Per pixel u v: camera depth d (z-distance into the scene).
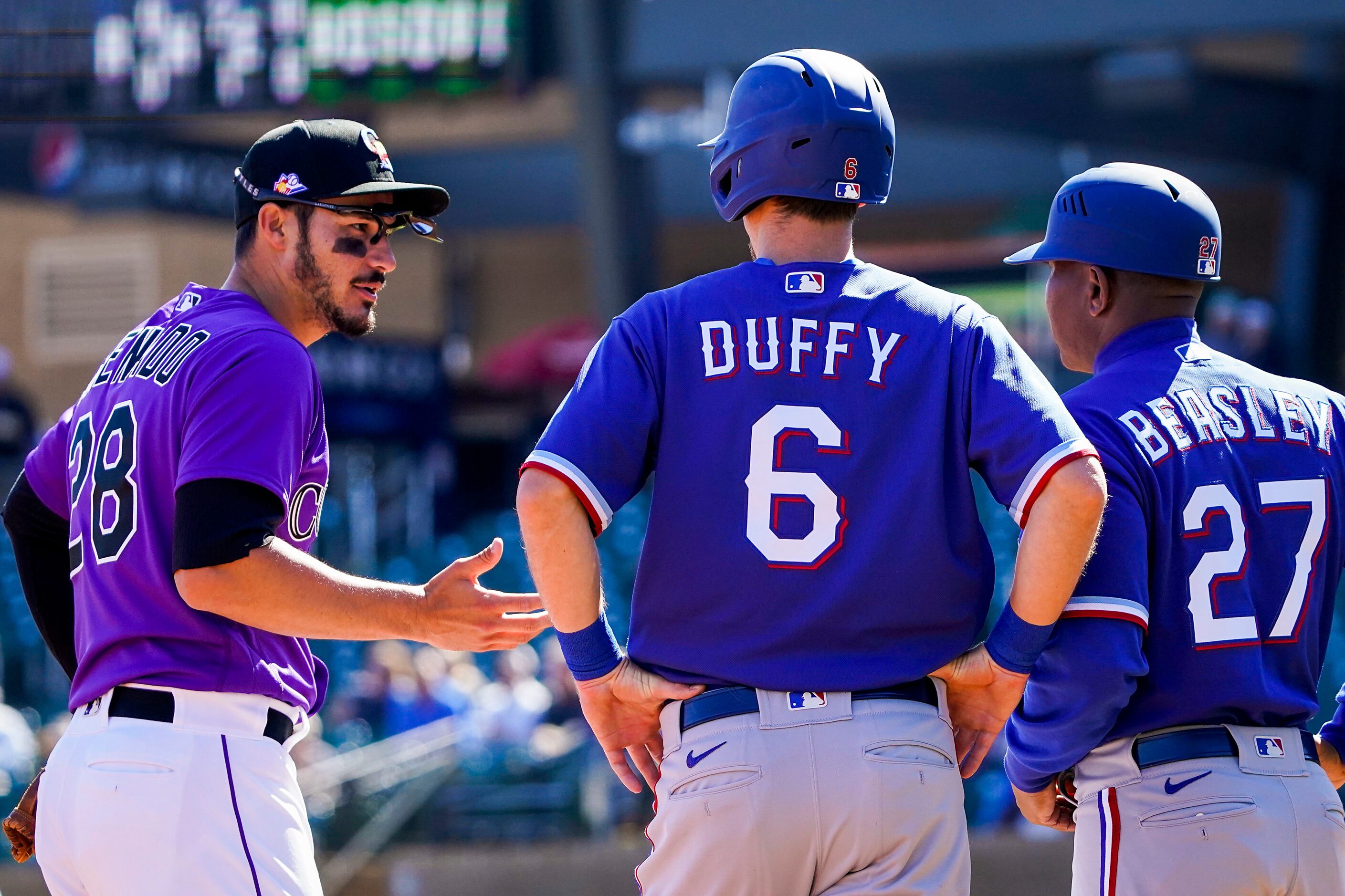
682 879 8.73
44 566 10.96
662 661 8.84
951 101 45.34
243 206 10.58
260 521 9.22
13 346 59.31
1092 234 10.48
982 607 8.96
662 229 66.75
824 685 8.57
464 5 40.16
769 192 9.12
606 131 42.41
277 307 10.61
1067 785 10.79
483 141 68.94
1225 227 70.19
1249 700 9.73
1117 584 9.43
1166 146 49.06
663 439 8.89
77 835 9.39
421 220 10.92
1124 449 9.79
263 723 9.70
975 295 56.97
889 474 8.73
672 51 41.53
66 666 11.05
